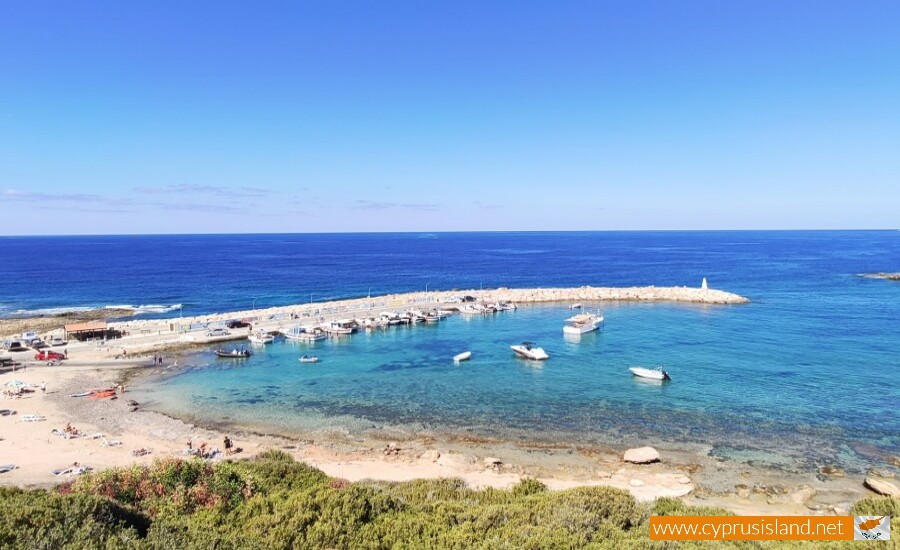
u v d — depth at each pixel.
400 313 85.19
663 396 45.91
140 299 114.94
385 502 16.23
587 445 35.84
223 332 71.50
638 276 159.62
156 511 15.60
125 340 67.38
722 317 84.38
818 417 40.31
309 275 168.50
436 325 81.50
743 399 44.72
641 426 39.12
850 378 50.16
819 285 123.31
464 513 15.47
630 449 34.19
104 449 34.09
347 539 13.96
